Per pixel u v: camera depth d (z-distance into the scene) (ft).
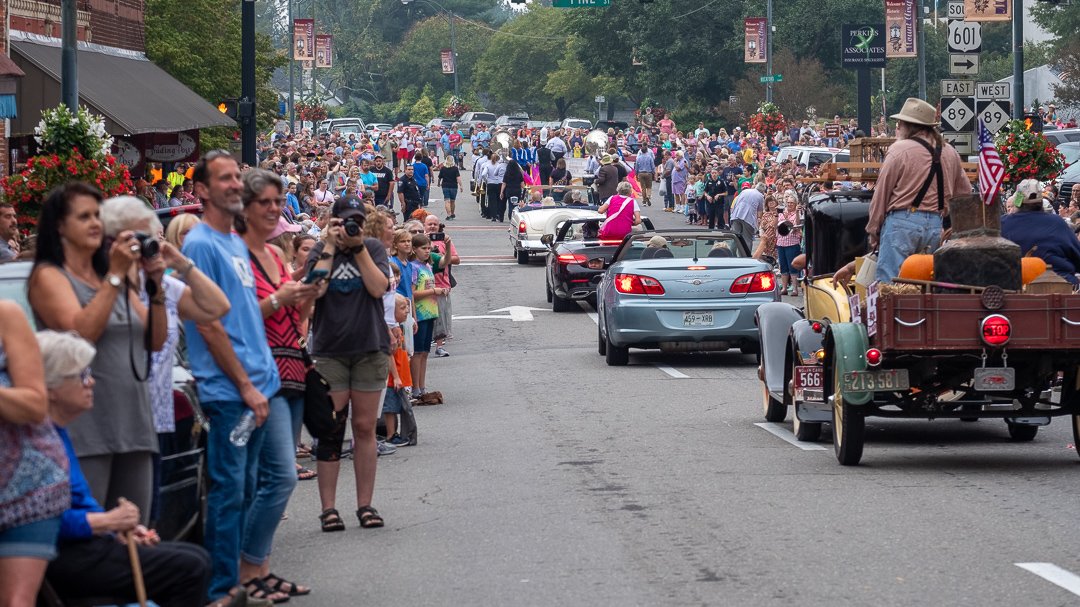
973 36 195.52
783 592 53.93
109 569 41.70
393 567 59.98
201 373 52.29
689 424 100.48
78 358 40.42
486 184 363.15
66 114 119.14
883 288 77.66
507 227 341.41
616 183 271.69
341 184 320.09
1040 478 76.95
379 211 90.84
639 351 153.48
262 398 52.19
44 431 39.47
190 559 43.14
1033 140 176.35
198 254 52.85
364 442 68.18
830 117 634.84
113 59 215.51
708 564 58.75
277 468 55.21
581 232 199.62
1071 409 79.92
